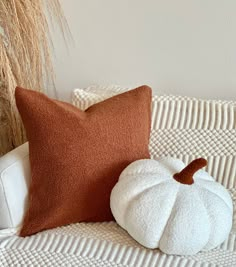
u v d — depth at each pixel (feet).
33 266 3.58
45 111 4.13
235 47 5.37
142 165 4.04
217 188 4.01
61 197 4.11
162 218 3.67
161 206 3.70
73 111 4.24
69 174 4.08
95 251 3.76
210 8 5.27
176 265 3.60
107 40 5.81
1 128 5.44
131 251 3.76
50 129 4.10
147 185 3.87
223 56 5.45
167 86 5.80
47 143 4.09
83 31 5.85
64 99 6.26
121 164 4.23
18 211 4.28
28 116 4.14
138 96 4.49
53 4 5.68
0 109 5.31
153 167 4.02
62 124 4.11
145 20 5.55
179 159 4.42
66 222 4.25
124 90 5.29
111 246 3.83
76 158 4.09
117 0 5.56
